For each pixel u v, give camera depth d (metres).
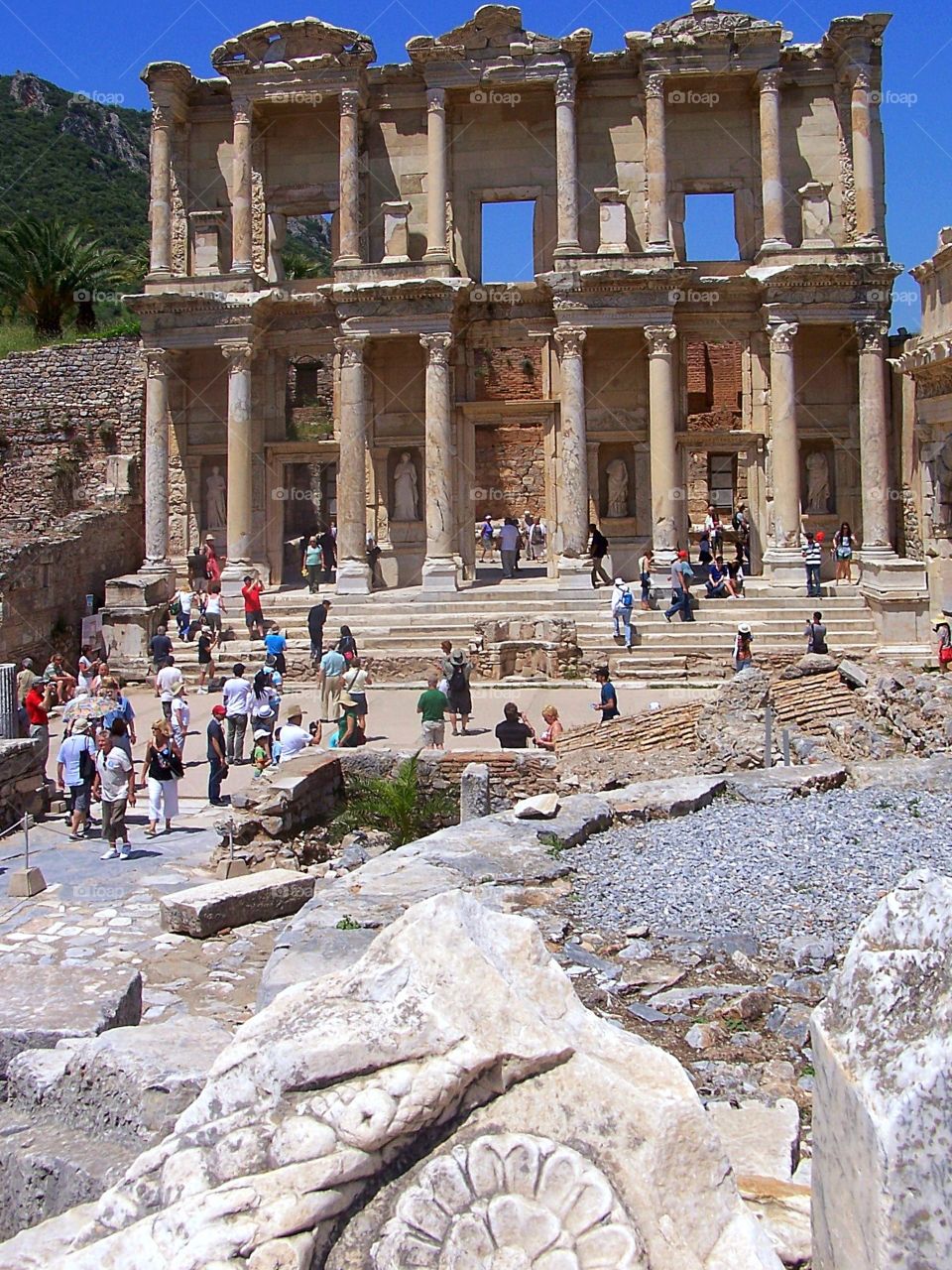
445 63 41.81
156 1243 3.75
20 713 22.27
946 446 32.25
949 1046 3.50
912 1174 3.44
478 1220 3.76
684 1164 3.88
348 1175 3.83
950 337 28.97
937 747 18.80
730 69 41.16
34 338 56.12
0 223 79.38
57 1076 6.97
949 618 33.66
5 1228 6.28
